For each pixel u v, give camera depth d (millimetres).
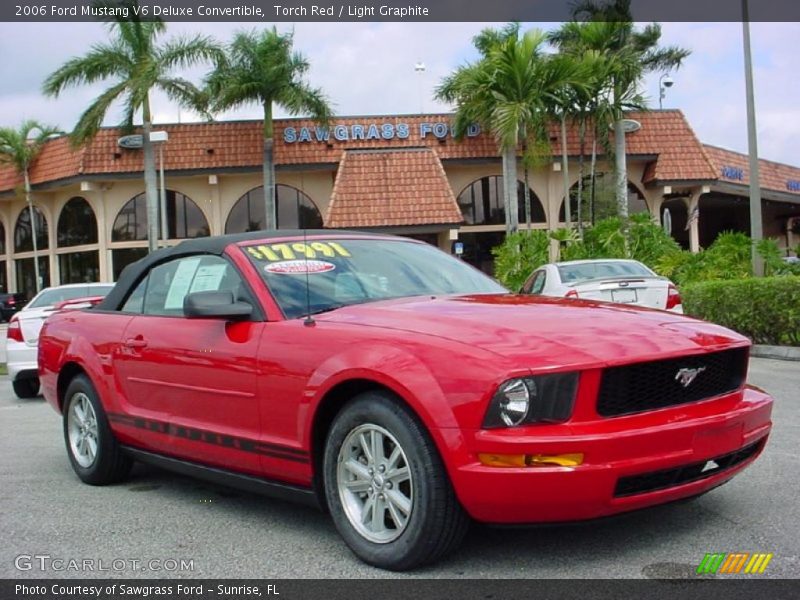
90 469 5895
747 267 17812
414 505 3717
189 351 4910
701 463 3760
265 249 5035
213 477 4934
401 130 31328
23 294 37375
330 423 4246
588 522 3582
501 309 4281
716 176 31344
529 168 28641
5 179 35250
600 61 25469
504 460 3453
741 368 4191
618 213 28094
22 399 11883
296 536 4543
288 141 31203
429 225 28391
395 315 4203
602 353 3631
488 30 30047
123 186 32844
